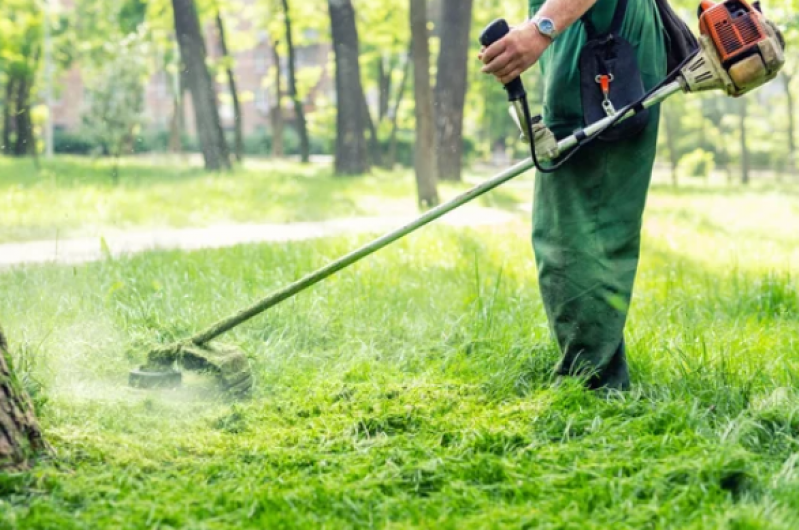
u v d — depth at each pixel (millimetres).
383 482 4121
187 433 4883
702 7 5211
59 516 3729
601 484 4059
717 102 46156
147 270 9648
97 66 32125
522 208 22906
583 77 5320
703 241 15188
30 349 5949
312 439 4871
